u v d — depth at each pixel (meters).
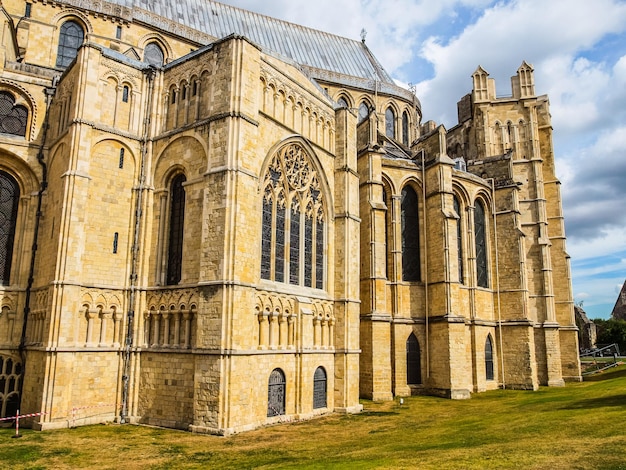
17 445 26.70
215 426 29.41
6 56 38.81
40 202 36.78
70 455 24.86
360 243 49.03
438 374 49.22
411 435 29.52
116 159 35.81
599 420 27.77
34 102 37.97
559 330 68.31
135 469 22.56
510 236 59.34
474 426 30.98
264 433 30.45
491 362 56.66
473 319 54.97
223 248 31.02
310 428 32.41
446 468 20.06
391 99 69.88
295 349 36.25
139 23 51.81
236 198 31.80
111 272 34.47
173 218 35.81
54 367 30.91
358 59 73.88
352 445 27.09
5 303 34.75
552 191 72.38
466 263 56.16
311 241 40.41
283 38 67.25
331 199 42.75
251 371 31.52
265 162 35.59
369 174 49.19
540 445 23.17
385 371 46.41
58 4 48.09
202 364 30.44
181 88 36.91
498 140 73.31
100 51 35.72
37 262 35.94
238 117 32.81
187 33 54.78
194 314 32.31
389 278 51.06
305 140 39.94
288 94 39.06
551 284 64.31
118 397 33.38
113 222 35.06
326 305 40.41
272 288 34.84
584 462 19.50
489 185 60.56
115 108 36.38
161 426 31.78
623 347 113.25
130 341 34.19
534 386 55.06
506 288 58.69
